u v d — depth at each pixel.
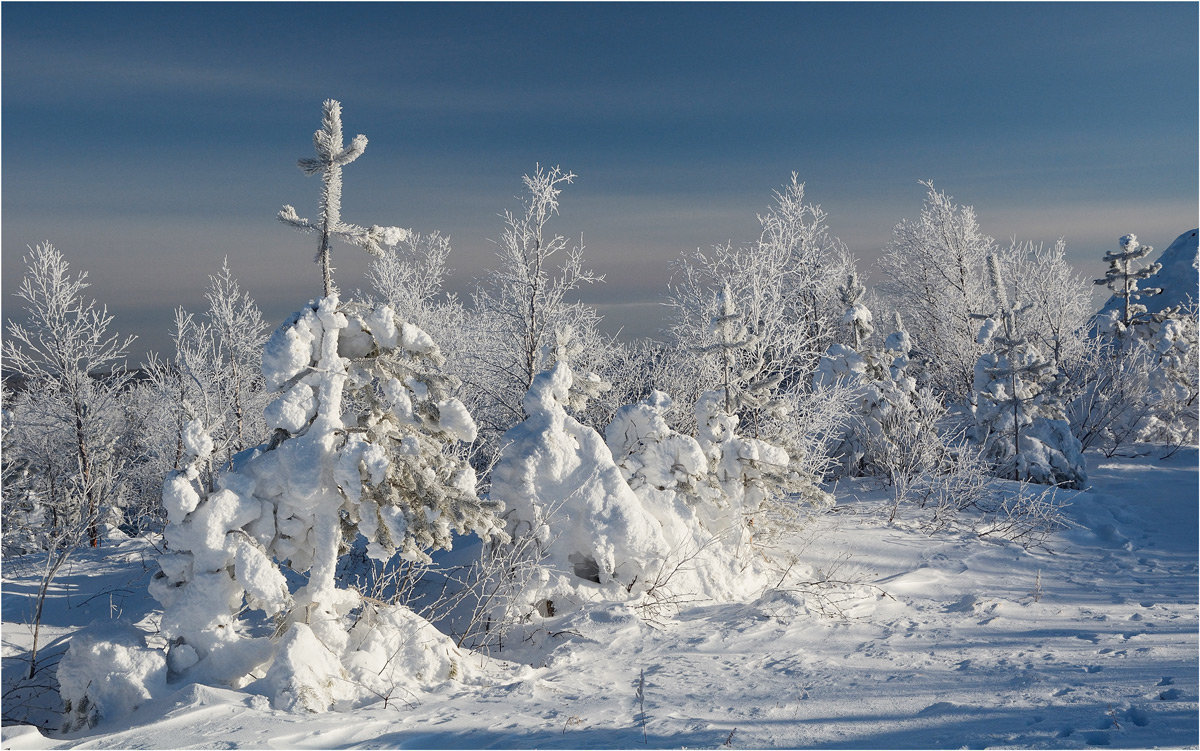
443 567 9.32
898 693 5.71
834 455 16.59
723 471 9.58
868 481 15.66
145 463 20.19
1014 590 9.48
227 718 5.20
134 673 5.72
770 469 9.47
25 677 6.74
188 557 6.06
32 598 8.76
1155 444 20.73
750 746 4.71
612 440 9.60
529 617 7.78
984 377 17.08
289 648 5.77
